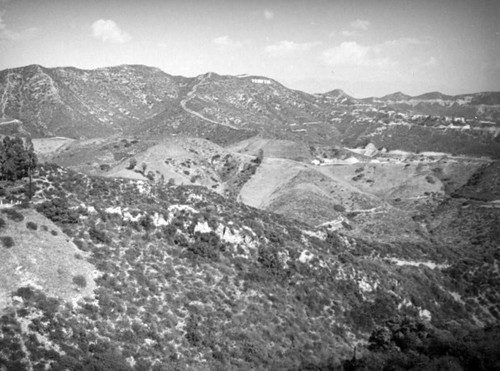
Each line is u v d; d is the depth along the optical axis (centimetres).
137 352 5256
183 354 5569
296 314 7144
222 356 5762
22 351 4631
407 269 9594
